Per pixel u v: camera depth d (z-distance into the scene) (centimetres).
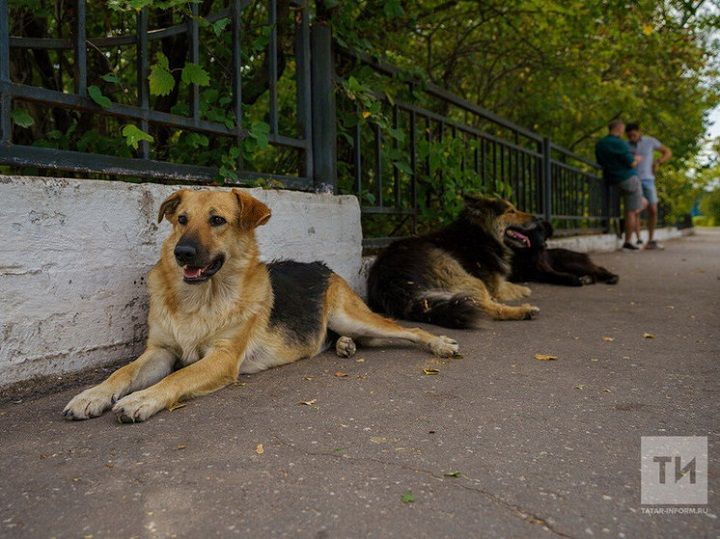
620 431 249
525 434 246
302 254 496
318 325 409
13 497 192
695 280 789
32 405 284
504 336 451
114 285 350
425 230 742
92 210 334
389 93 634
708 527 175
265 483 201
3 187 290
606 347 406
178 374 298
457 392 304
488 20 909
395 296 521
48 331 315
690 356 378
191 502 188
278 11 518
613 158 1302
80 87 344
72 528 173
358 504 187
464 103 775
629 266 995
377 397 297
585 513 182
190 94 418
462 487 198
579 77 1088
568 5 831
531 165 1034
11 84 309
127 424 260
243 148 457
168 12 490
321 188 541
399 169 629
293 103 651
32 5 397
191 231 324
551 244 1035
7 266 294
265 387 320
